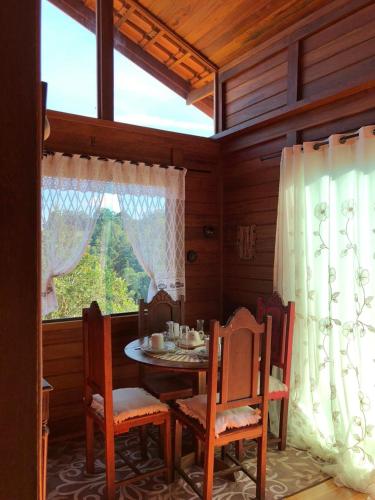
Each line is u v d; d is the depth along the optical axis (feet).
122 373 11.03
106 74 10.69
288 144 10.31
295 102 9.82
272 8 9.84
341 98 8.87
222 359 6.84
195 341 8.90
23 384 2.19
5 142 2.13
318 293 9.09
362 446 7.92
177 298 11.71
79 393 10.37
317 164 9.23
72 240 10.03
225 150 12.69
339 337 8.50
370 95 8.32
